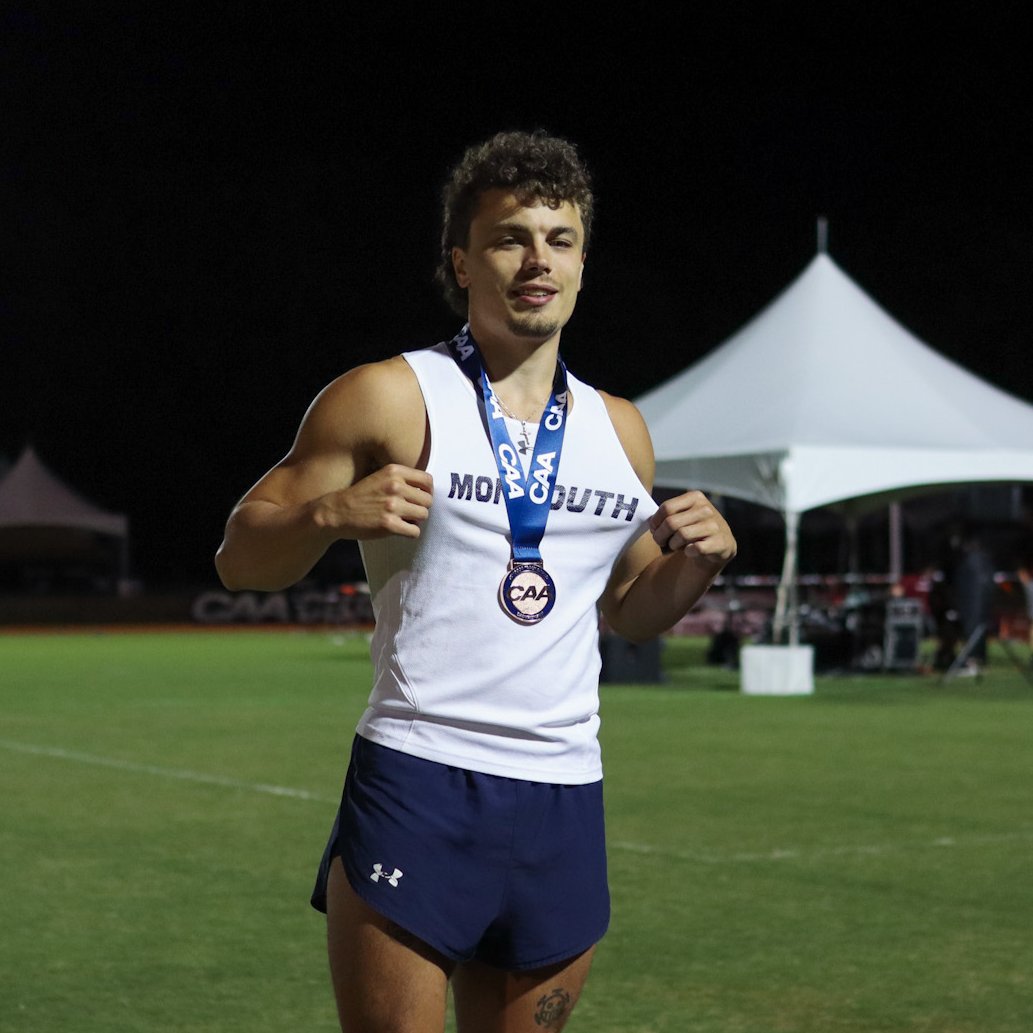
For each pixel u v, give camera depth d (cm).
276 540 270
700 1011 513
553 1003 293
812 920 638
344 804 288
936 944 600
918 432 1798
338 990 284
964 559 2027
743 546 3788
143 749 1238
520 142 288
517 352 289
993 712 1573
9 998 527
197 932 620
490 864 281
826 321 1961
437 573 280
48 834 838
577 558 288
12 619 4128
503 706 281
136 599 4225
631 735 1345
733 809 924
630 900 674
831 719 1494
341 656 2638
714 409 1912
